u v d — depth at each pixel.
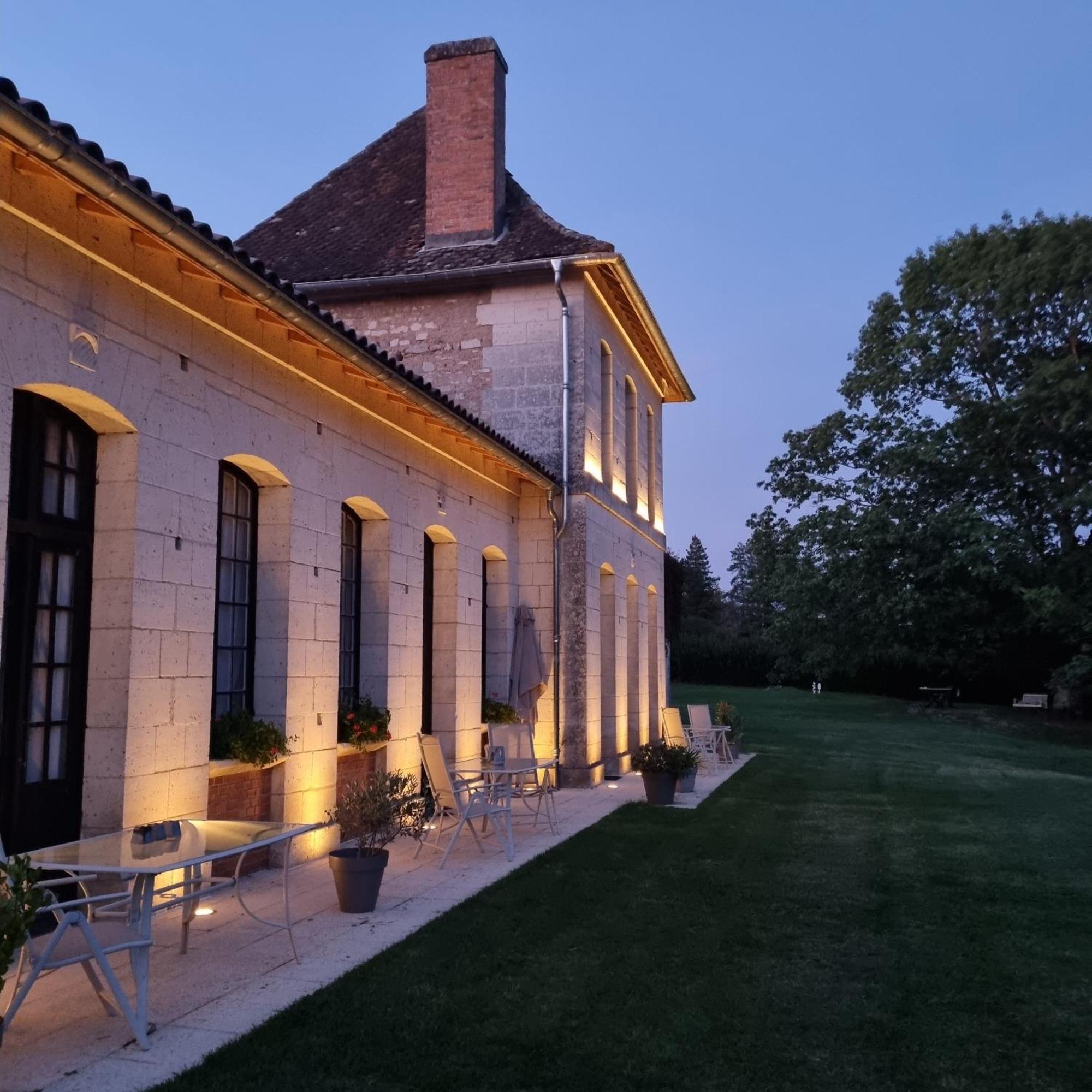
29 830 5.31
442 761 7.63
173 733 6.05
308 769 7.69
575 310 13.26
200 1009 4.37
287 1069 3.74
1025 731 25.50
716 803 11.32
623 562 15.49
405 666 9.45
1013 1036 4.28
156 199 4.89
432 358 13.63
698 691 37.69
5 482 4.77
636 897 6.63
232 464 7.21
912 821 10.24
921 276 27.22
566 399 13.13
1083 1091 3.75
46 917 5.21
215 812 6.75
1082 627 24.00
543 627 13.10
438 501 10.45
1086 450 24.50
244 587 7.41
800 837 9.16
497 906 6.26
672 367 17.83
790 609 28.47
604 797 11.87
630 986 4.81
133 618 5.71
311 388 7.85
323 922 5.86
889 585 26.44
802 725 25.16
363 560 9.24
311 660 7.77
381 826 6.25
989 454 25.73
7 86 3.88
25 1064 3.75
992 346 25.95
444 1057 3.90
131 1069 3.71
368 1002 4.46
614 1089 3.66
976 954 5.48
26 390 5.27
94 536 5.79
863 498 27.78
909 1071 3.90
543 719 13.02
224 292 6.49
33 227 4.95
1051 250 24.28
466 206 13.98
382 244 14.52
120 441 5.79
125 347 5.66
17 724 5.24
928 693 35.03
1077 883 7.34
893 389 27.30
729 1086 3.72
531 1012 4.42
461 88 14.15
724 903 6.55
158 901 5.36
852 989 4.87
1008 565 24.50
